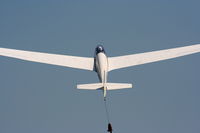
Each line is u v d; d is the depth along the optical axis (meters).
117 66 111.31
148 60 111.50
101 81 103.75
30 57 111.19
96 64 110.62
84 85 95.56
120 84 95.25
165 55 111.81
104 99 93.06
